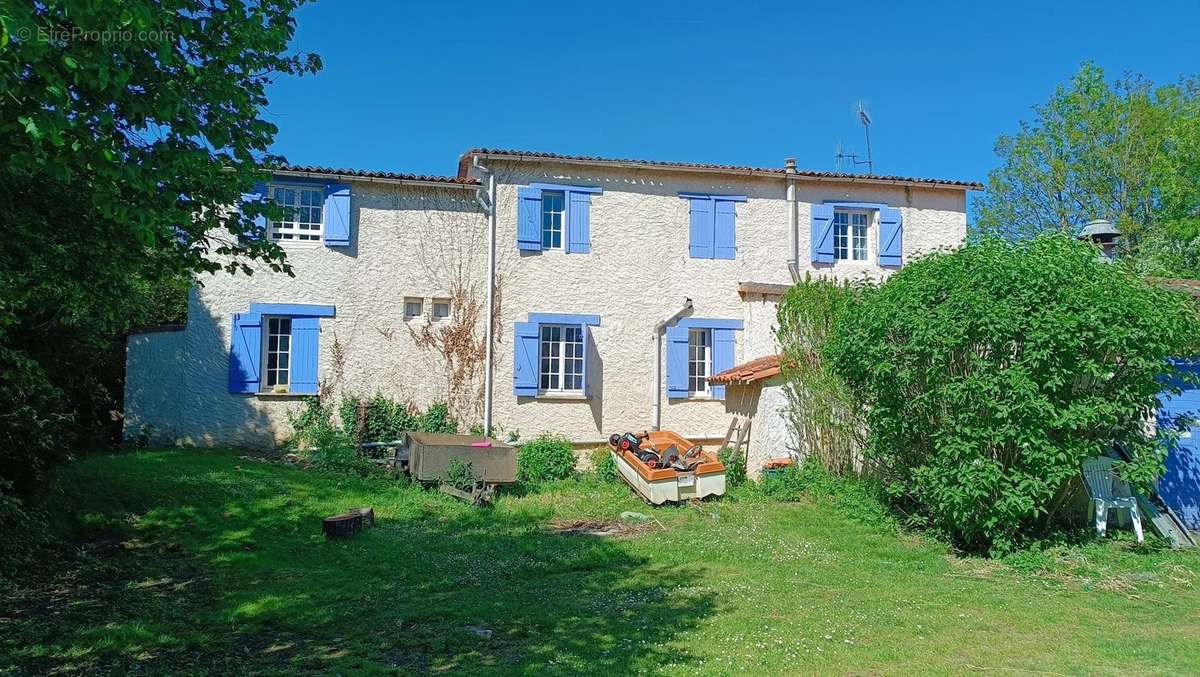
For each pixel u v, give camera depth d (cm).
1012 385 827
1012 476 855
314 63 702
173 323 1575
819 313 1273
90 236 612
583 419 1597
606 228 1636
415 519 1067
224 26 608
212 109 605
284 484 1153
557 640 608
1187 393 1041
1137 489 918
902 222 1775
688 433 1642
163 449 1383
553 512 1141
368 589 757
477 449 1230
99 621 642
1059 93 2758
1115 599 731
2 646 579
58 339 888
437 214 1562
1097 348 841
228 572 804
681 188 1678
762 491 1260
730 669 538
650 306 1642
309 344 1491
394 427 1469
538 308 1591
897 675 532
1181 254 2119
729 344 1669
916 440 958
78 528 901
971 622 656
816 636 614
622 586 774
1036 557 850
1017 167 2819
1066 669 546
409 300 1547
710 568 848
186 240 673
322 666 553
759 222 1709
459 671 537
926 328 873
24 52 410
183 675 534
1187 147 2423
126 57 527
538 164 1603
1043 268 852
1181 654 577
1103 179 2639
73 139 477
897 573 828
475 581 797
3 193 541
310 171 1478
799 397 1293
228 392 1461
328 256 1511
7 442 777
